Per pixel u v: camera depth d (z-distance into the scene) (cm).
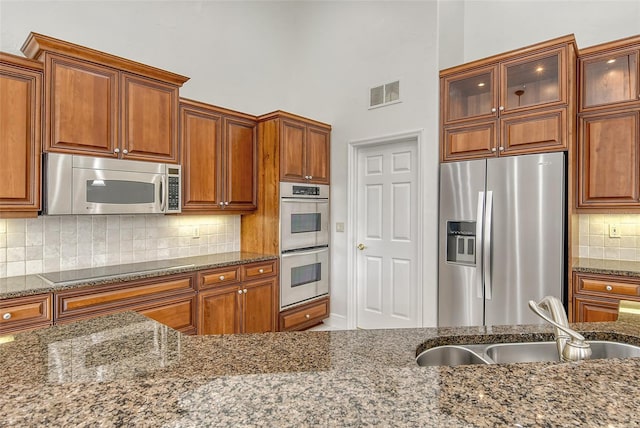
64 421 60
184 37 347
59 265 261
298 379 76
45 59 221
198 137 312
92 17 287
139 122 263
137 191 260
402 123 344
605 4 301
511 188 275
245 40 399
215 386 73
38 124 219
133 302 245
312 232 380
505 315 277
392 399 67
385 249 365
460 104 314
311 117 423
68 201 227
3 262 237
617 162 265
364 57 375
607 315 246
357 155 387
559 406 65
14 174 211
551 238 260
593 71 277
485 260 283
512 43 345
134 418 61
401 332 123
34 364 87
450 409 64
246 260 318
